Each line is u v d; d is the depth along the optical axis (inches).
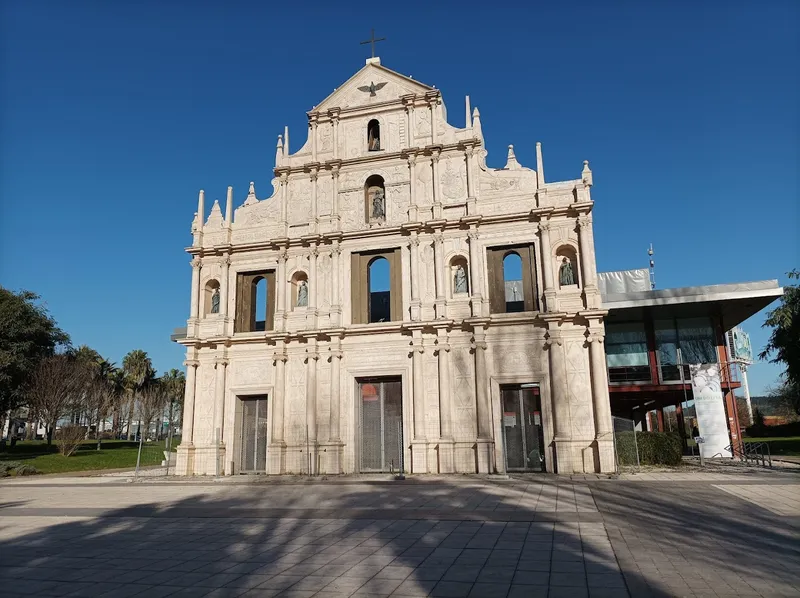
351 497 884.0
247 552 527.8
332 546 541.6
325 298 1342.3
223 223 1443.2
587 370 1174.3
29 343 2187.5
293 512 753.6
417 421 1217.4
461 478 1096.8
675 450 1273.4
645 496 811.4
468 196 1304.1
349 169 1398.9
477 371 1206.9
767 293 1357.0
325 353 1312.7
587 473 1111.0
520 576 422.6
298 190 1424.7
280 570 458.3
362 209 1371.8
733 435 1496.1
